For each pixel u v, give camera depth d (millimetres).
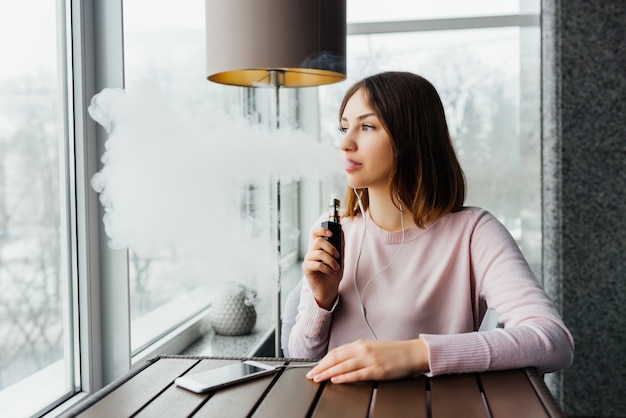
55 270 1331
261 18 1345
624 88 2064
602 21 2068
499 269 1147
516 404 773
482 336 917
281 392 834
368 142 1217
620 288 2102
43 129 1286
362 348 887
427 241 1256
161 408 786
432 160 1242
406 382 864
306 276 1180
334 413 751
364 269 1273
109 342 1478
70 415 761
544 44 2135
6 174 1159
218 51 1394
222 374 905
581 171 2109
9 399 1162
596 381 2131
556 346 930
